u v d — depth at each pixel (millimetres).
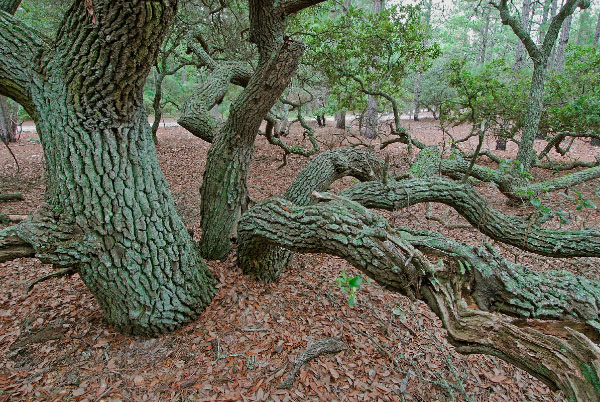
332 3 9367
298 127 19234
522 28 6734
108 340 2545
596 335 1658
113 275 2299
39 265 4008
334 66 7535
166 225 2457
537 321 1539
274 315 2996
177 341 2576
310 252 2453
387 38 7199
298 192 3719
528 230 2691
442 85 15914
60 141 2031
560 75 9359
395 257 1942
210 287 2986
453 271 1817
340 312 3305
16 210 6094
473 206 3051
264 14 2723
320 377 2477
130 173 2209
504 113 9422
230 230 3537
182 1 7395
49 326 2691
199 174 9094
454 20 21531
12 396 2104
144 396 2158
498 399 2676
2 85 2021
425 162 5395
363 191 3314
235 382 2322
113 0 1602
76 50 1838
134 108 2150
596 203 6840
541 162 8562
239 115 3059
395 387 2545
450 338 1581
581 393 1104
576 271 4488
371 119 14602
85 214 2137
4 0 2783
